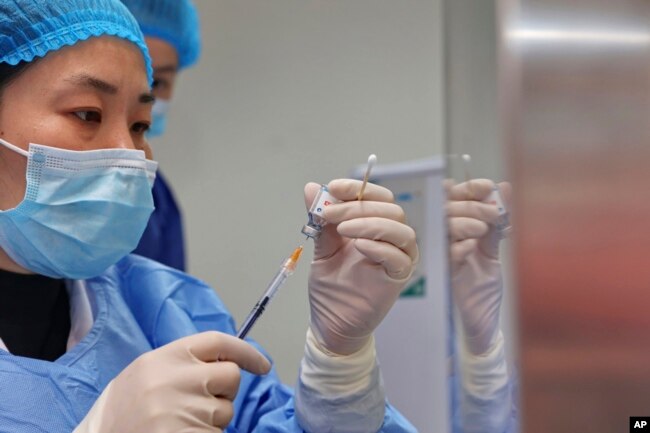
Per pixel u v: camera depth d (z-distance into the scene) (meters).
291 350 2.30
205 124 2.55
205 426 0.86
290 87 2.47
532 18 0.40
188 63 2.26
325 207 1.00
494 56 0.41
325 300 1.04
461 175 0.51
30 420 0.94
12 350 1.10
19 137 1.06
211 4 2.58
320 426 1.06
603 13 0.41
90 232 1.09
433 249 1.49
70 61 1.08
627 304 0.41
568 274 0.41
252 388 1.21
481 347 0.50
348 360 1.05
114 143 1.10
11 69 1.07
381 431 1.09
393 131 2.35
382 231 0.97
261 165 2.48
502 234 0.44
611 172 0.41
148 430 0.85
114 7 1.13
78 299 1.19
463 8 0.49
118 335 1.15
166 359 0.92
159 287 1.27
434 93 2.31
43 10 1.07
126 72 1.11
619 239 0.40
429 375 1.47
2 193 1.08
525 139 0.40
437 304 1.47
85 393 1.02
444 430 1.44
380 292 1.01
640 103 0.40
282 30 2.50
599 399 0.41
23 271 1.14
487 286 0.48
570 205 0.41
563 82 0.40
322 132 2.43
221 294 2.47
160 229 2.14
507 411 0.45
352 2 2.43
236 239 2.48
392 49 2.38
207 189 2.53
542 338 0.41
